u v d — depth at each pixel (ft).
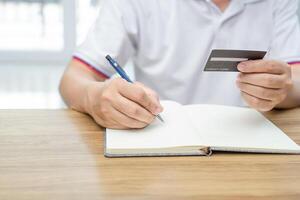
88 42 3.67
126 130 2.51
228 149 2.30
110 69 3.57
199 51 3.83
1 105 8.43
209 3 3.75
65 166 2.09
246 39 3.87
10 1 11.35
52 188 1.86
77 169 2.06
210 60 2.58
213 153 2.30
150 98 2.53
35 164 2.10
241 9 3.83
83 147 2.35
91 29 3.80
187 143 2.28
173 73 3.88
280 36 3.93
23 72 10.69
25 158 2.18
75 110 3.07
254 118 2.85
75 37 11.39
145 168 2.09
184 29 3.80
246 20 3.87
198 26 3.81
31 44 11.54
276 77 2.72
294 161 2.23
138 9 3.78
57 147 2.34
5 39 11.50
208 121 2.74
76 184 1.90
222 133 2.52
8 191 1.82
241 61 2.67
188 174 2.03
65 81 3.36
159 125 2.57
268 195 1.85
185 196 1.82
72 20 11.27
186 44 3.83
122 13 3.77
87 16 11.27
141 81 4.03
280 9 3.98
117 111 2.51
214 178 1.99
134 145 2.26
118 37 3.73
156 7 3.78
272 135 2.54
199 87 3.91
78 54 3.58
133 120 2.49
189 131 2.48
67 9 11.18
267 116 3.02
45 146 2.35
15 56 11.46
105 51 3.62
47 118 2.87
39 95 9.08
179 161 2.18
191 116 2.83
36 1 11.36
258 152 2.32
